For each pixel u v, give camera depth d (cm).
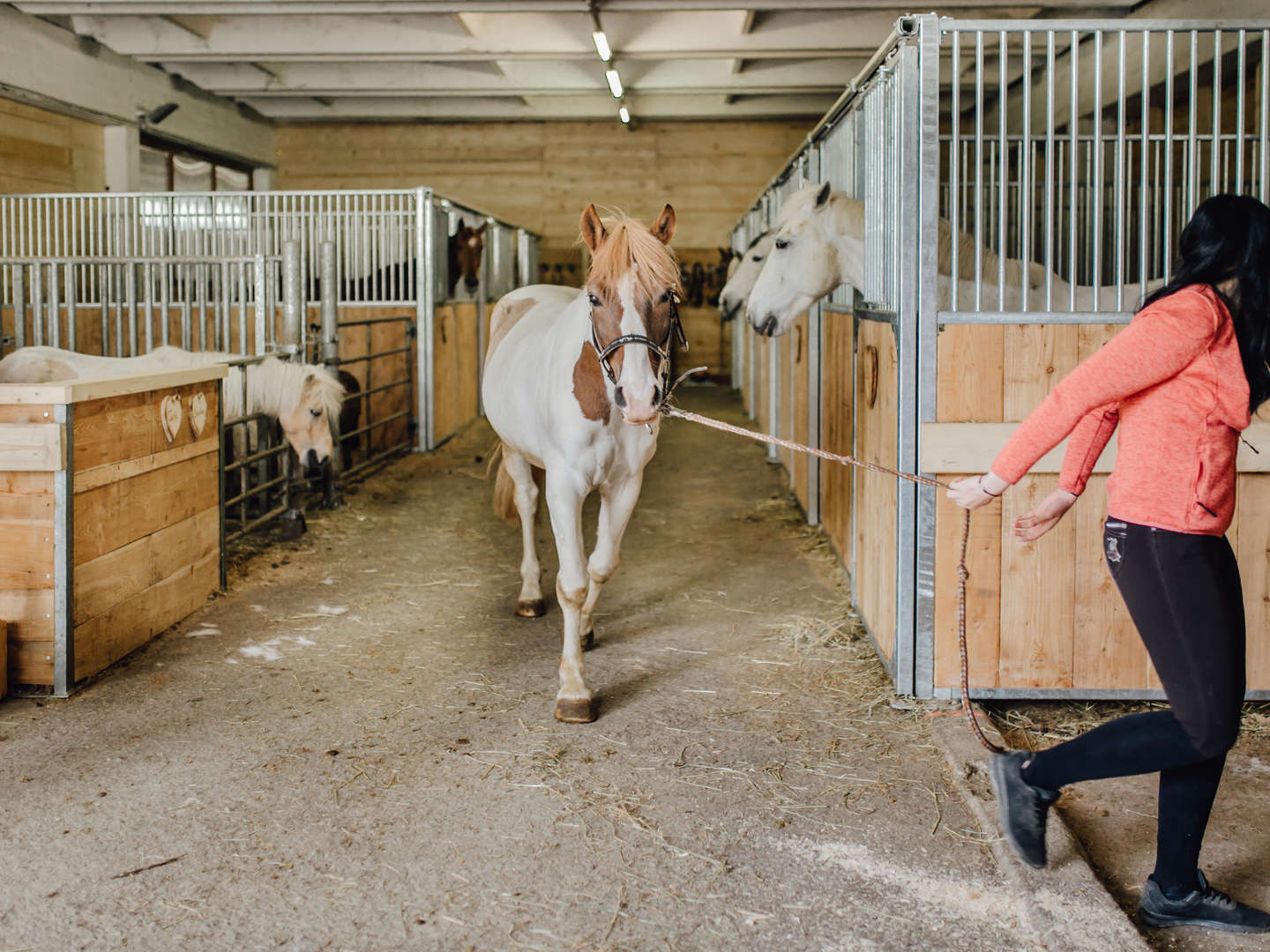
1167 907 175
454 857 198
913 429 265
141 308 710
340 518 520
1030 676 270
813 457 502
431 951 168
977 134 261
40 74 795
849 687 289
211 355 436
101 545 293
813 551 457
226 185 1225
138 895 183
